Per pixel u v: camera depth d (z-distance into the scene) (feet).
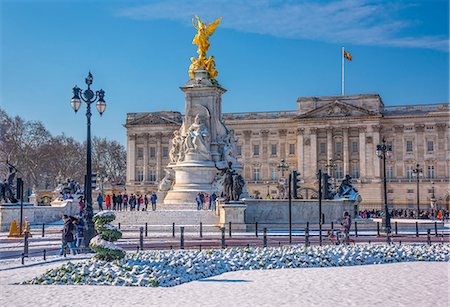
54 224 193.57
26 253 99.09
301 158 506.07
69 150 470.39
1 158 399.85
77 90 118.73
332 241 122.42
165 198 206.59
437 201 480.23
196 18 216.13
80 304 60.90
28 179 427.33
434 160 488.02
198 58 214.07
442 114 487.61
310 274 82.33
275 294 66.49
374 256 96.32
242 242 126.82
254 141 527.81
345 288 70.08
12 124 415.85
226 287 71.67
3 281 75.87
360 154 494.18
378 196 486.38
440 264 92.94
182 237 110.22
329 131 501.15
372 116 492.54
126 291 68.90
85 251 108.88
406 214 360.07
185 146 207.21
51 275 76.23
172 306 59.77
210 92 210.18
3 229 177.27
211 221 177.06
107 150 575.79
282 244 120.78
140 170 541.75
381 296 64.49
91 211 111.55
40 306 59.88
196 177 203.51
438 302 60.70
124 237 142.00
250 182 522.06
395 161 495.41
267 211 178.81
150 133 540.11
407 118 494.59
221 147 208.13
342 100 503.61
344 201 188.65
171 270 78.43
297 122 510.17
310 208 182.19
